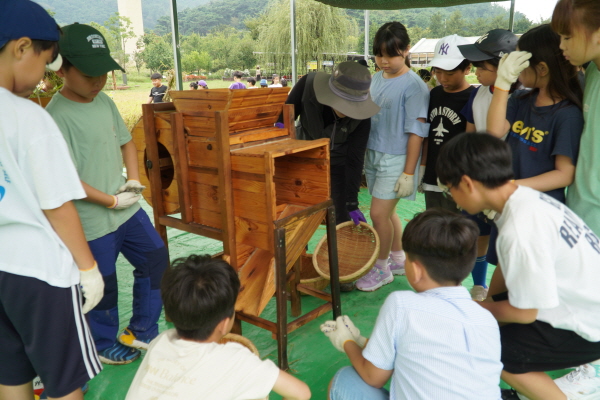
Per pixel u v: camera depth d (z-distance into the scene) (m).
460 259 1.52
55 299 1.49
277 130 2.46
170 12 5.42
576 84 1.99
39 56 1.42
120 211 2.22
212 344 1.45
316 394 2.12
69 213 1.48
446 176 1.65
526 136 2.14
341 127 2.88
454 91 2.83
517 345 1.74
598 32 1.67
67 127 2.01
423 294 1.56
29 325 1.50
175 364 1.38
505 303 1.64
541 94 2.11
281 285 2.15
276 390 1.48
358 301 3.00
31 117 1.38
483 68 2.44
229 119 2.18
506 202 1.57
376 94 3.03
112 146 2.21
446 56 2.72
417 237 1.55
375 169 3.13
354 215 3.05
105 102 2.23
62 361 1.56
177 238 4.23
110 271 2.23
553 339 1.69
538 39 2.00
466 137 1.61
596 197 1.90
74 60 1.90
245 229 2.23
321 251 3.22
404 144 2.96
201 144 2.28
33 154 1.37
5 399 1.67
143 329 2.45
